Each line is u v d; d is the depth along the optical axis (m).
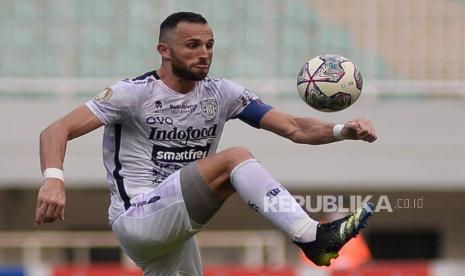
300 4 51.41
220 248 51.75
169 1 50.78
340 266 46.66
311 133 25.00
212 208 23.92
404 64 51.66
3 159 50.59
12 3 50.97
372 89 51.22
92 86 50.53
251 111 25.53
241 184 22.98
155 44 50.72
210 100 25.02
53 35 51.00
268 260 50.44
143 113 24.53
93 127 24.09
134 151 24.88
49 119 50.56
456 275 39.97
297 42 51.38
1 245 49.94
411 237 56.31
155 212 24.22
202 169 23.64
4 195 53.22
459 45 51.59
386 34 51.62
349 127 24.16
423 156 51.44
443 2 51.59
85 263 52.00
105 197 52.31
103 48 50.91
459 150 51.56
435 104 51.62
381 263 54.62
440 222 55.50
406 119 51.44
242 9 51.19
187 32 24.02
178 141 24.89
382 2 51.59
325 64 23.84
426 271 39.94
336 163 51.12
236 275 39.38
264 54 51.16
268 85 50.62
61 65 50.88
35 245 50.69
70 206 52.72
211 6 51.09
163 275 26.08
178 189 23.81
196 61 24.03
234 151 23.45
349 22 51.62
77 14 50.94
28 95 51.47
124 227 24.81
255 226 54.84
